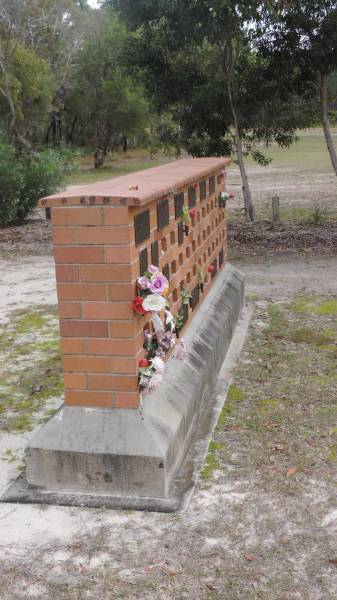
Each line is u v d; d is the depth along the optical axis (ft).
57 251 11.88
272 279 30.83
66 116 146.30
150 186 13.21
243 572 10.15
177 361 15.10
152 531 11.25
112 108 122.93
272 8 34.76
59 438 12.35
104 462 12.16
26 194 52.29
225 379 18.15
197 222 18.61
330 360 19.38
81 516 11.73
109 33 118.21
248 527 11.30
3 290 30.55
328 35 37.76
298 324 23.20
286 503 11.98
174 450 12.66
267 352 20.22
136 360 12.12
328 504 11.92
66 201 11.60
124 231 11.56
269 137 48.52
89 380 12.34
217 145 47.98
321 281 29.99
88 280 11.89
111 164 137.80
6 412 16.61
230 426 15.24
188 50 43.16
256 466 13.33
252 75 42.88
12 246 43.45
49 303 27.63
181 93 44.47
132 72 45.34
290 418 15.52
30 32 105.40
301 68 40.96
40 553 10.80
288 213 52.49
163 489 12.11
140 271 12.51
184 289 16.75
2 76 98.32
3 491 12.73
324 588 9.76
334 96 45.57
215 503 12.04
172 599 9.62
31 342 22.30
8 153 52.70
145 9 39.63
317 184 72.59
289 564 10.31
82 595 9.80
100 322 12.04
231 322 21.42
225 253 24.97
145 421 12.24
